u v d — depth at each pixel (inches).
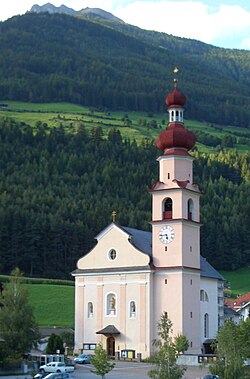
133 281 6525.6
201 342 6776.6
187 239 6486.2
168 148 6599.4
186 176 6569.9
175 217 6446.9
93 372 4985.2
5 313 6136.8
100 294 6688.0
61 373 4891.7
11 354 5772.6
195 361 5940.0
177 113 6648.6
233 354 4311.0
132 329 6471.5
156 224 6520.7
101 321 6648.6
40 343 6953.7
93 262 6781.5
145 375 5226.4
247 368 4458.7
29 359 6063.0
